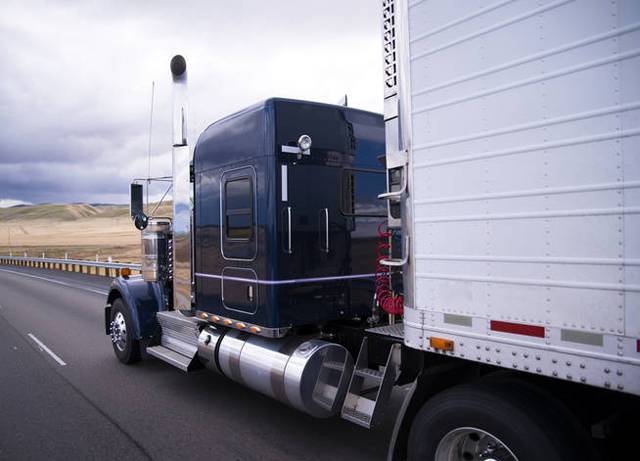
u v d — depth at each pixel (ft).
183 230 18.54
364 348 13.67
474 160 8.65
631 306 6.72
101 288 59.41
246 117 15.19
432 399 9.82
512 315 8.13
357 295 15.92
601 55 7.00
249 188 15.02
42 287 62.80
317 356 13.44
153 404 17.92
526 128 7.88
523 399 8.52
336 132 15.69
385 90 10.64
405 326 10.18
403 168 10.12
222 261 16.33
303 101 15.01
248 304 15.07
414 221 9.85
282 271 14.23
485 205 8.49
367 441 14.53
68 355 25.43
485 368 10.49
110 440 14.89
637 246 6.64
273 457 13.58
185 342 19.47
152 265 21.62
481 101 8.53
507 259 8.18
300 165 14.74
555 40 7.51
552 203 7.57
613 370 6.91
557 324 7.54
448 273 9.16
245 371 15.17
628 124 6.72
